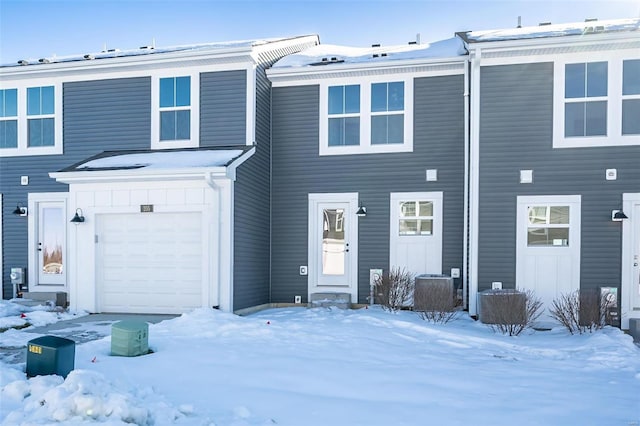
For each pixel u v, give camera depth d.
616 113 10.07
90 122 12.41
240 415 4.12
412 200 11.91
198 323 8.55
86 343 6.99
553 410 4.46
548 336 8.83
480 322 9.91
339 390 4.99
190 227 10.55
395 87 12.12
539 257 10.32
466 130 11.49
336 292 12.24
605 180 10.12
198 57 11.55
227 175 9.98
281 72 12.37
